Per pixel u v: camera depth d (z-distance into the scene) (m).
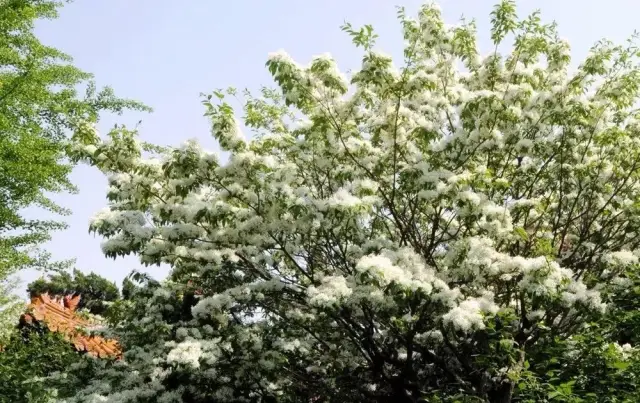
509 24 6.21
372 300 5.28
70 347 7.89
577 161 6.90
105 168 5.93
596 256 6.68
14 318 7.29
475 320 4.93
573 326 6.30
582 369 5.67
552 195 7.04
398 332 6.04
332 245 6.41
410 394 6.61
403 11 6.57
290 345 6.93
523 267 5.09
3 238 9.34
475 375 6.21
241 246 6.35
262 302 6.77
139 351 6.77
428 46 6.76
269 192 5.56
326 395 7.28
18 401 6.27
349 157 6.20
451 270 5.83
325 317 6.67
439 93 6.75
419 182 5.67
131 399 6.25
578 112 6.09
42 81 10.34
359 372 7.13
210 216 5.55
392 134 6.16
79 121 5.89
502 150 6.59
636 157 6.32
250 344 6.78
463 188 5.64
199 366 6.29
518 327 5.76
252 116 6.48
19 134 9.77
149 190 6.02
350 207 5.25
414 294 5.09
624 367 5.03
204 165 5.40
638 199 6.58
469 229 5.92
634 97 6.74
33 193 9.98
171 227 5.89
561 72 6.65
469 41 6.66
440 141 6.15
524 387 4.97
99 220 5.68
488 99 5.75
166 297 7.07
